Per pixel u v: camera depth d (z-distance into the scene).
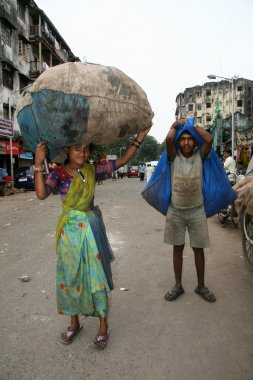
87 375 2.20
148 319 2.94
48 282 3.78
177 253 3.38
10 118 22.66
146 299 3.34
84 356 2.41
